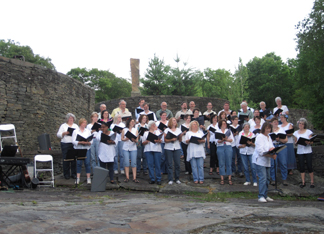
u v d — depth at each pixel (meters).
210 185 8.28
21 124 10.09
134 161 8.47
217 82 45.69
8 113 9.70
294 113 26.31
